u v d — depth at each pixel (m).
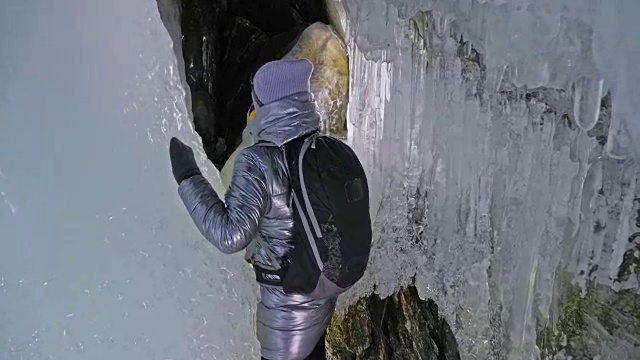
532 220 2.10
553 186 1.99
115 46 2.77
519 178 2.15
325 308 1.96
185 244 2.75
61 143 2.59
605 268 1.85
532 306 2.12
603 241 1.84
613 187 1.78
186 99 3.17
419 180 2.77
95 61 2.71
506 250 2.25
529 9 1.79
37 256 2.50
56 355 2.45
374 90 2.89
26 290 2.47
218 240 1.74
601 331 1.86
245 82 3.46
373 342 2.74
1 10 2.52
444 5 2.17
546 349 2.07
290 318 1.92
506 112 2.17
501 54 1.96
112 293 2.57
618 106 1.62
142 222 2.71
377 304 2.87
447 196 2.57
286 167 1.79
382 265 2.90
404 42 2.64
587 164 1.85
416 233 2.81
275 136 1.81
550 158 1.99
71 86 2.64
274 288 1.92
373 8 2.54
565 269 1.98
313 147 1.80
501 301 2.30
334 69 3.10
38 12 2.58
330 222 1.76
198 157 2.98
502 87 2.09
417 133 2.73
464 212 2.49
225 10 3.57
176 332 2.61
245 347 2.69
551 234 2.02
